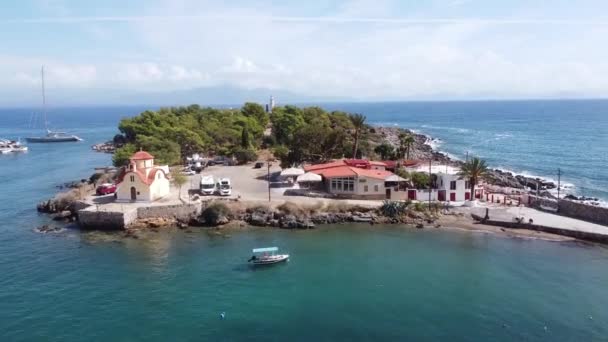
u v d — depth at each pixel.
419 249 66.62
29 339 42.75
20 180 126.44
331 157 122.12
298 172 97.31
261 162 127.56
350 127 173.88
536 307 48.94
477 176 85.12
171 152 121.56
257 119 194.00
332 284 54.91
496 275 57.28
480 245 68.12
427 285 54.53
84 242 69.81
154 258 63.09
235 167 124.69
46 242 69.94
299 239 71.12
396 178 88.06
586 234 70.12
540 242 69.25
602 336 43.28
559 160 160.75
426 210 81.94
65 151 199.25
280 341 42.56
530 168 146.00
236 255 64.25
